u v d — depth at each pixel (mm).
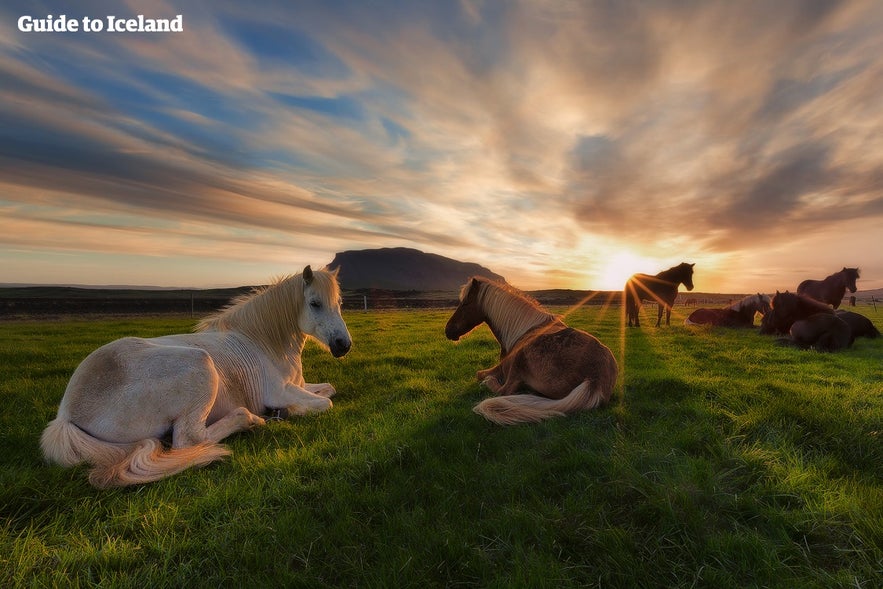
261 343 4668
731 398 4672
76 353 8242
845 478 2838
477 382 5887
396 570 1998
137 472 2895
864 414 4016
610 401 4773
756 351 8641
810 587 1896
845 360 7609
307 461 3223
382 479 2945
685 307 33594
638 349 9023
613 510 2518
